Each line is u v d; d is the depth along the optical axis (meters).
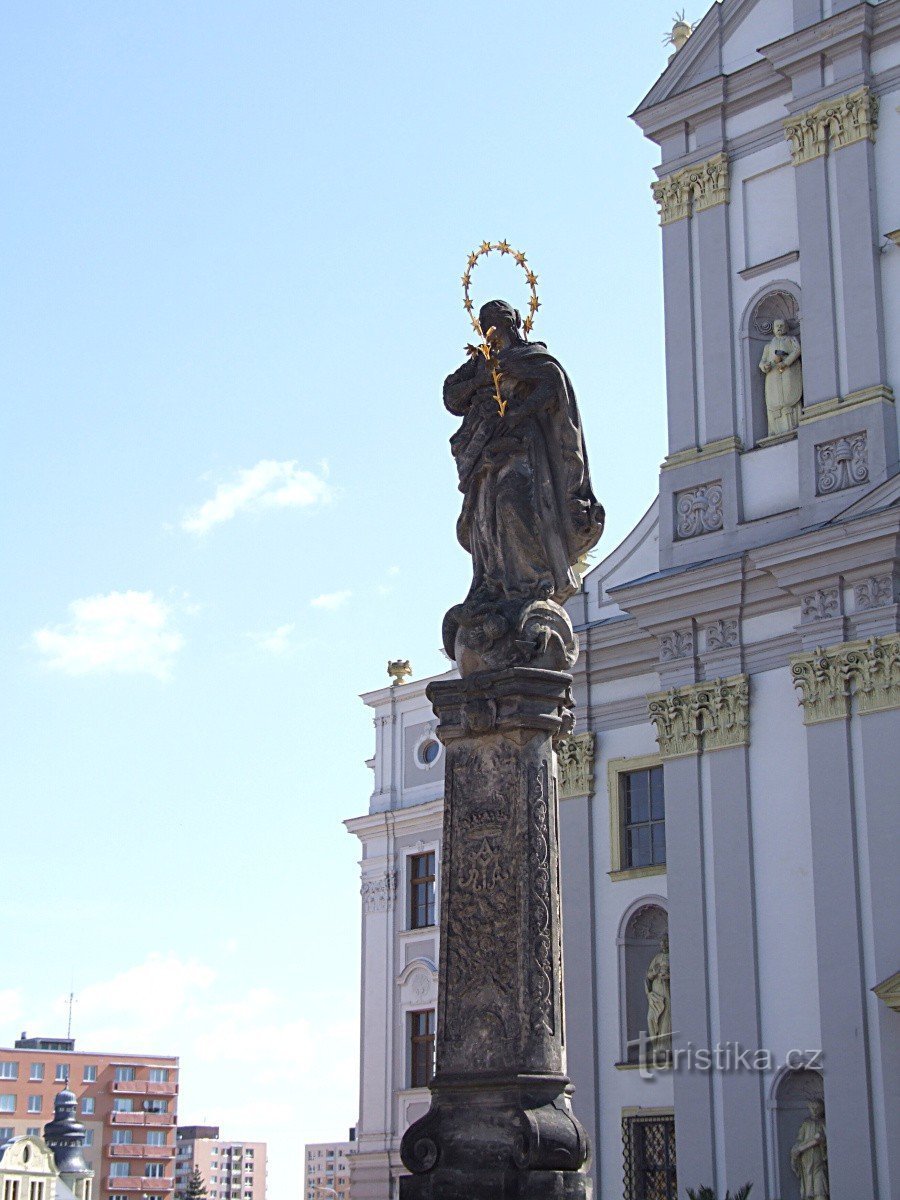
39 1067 103.50
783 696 29.27
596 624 32.69
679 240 33.06
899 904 26.69
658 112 33.53
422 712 42.19
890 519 27.61
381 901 41.50
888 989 26.05
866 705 27.77
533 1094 11.32
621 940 31.16
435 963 39.59
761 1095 27.84
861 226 29.94
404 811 41.22
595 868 31.97
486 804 12.20
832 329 29.92
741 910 28.80
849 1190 26.16
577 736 32.66
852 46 30.64
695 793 29.92
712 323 32.16
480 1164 11.19
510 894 11.91
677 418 32.25
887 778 27.23
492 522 12.88
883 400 28.94
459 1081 11.52
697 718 30.19
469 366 13.41
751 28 32.66
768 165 32.00
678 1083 28.81
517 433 12.95
